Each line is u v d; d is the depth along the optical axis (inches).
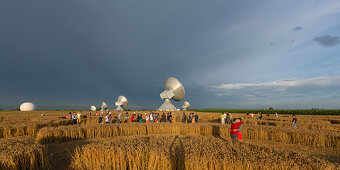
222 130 560.7
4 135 503.5
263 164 191.0
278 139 485.4
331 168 182.1
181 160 222.8
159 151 233.9
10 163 201.8
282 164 186.4
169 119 984.3
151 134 596.7
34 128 565.3
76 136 506.0
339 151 391.2
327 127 641.0
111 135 558.9
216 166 201.2
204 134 590.9
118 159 236.5
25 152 224.5
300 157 209.6
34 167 230.4
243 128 538.0
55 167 271.4
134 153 242.8
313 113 1999.3
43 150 256.4
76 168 240.2
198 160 207.9
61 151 374.3
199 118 1451.8
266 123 799.1
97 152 241.9
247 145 275.6
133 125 604.7
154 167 221.3
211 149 243.1
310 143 441.4
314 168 185.3
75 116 856.9
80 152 255.0
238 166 194.2
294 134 465.7
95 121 948.6
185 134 594.6
